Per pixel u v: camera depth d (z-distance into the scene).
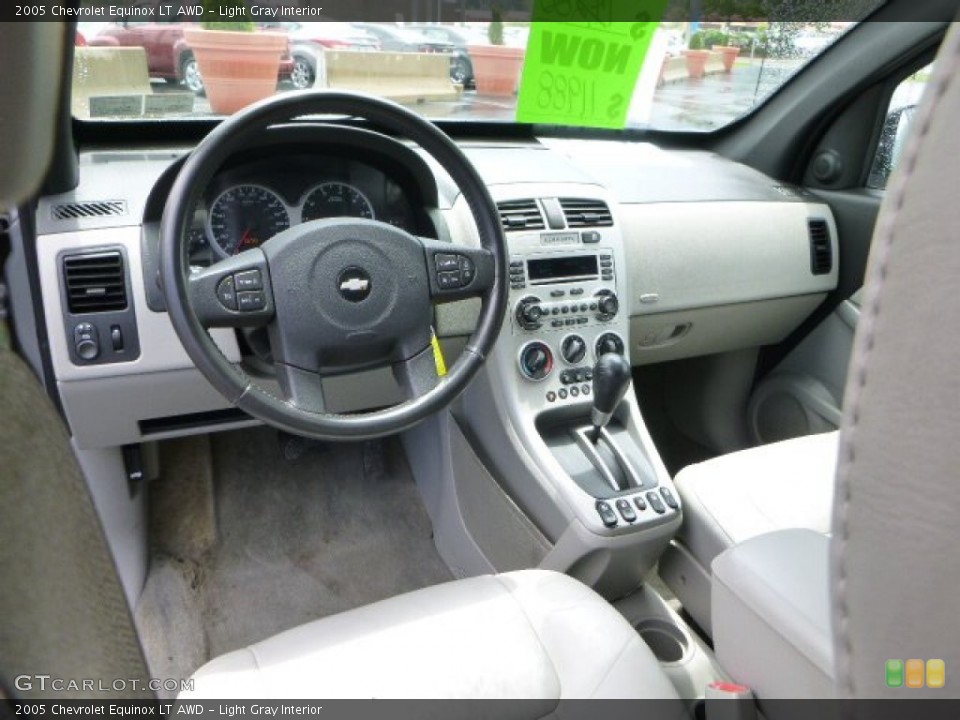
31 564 0.44
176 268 0.92
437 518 1.73
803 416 1.91
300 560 1.70
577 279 1.39
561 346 1.37
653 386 2.25
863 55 1.64
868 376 0.33
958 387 0.30
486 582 1.01
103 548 0.53
